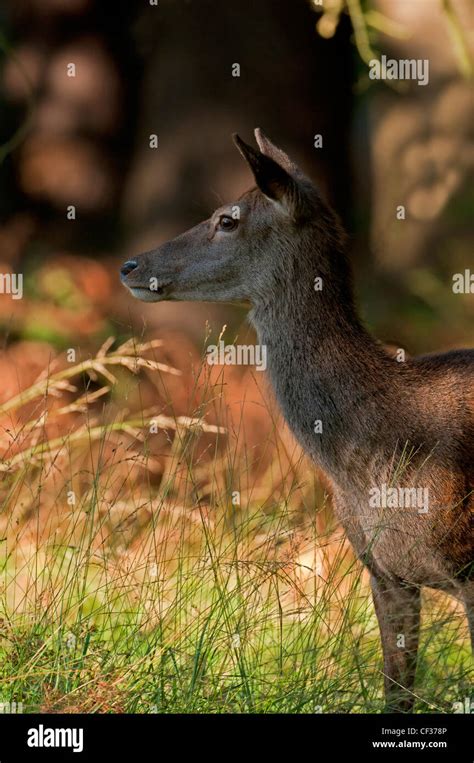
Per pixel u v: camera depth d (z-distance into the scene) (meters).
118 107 24.14
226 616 9.54
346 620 9.58
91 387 17.55
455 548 9.64
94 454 13.65
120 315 20.02
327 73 21.70
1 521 11.91
